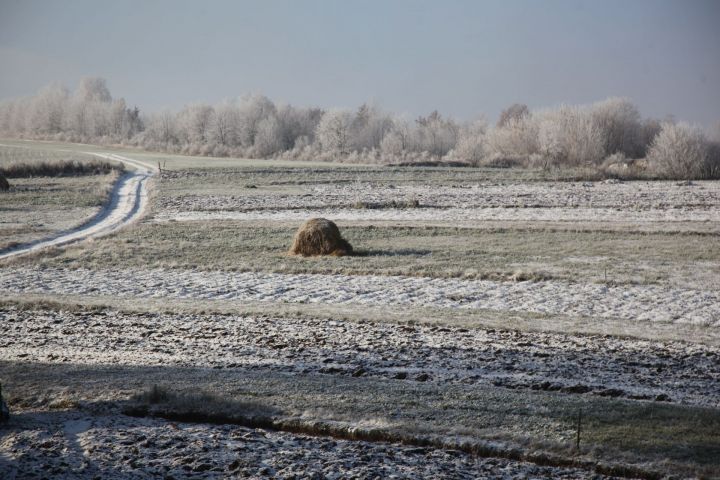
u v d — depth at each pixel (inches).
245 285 2603.3
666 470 945.5
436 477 932.0
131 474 933.2
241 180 6259.8
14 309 2185.0
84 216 4463.6
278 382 1326.3
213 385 1301.7
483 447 1027.9
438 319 2042.3
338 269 2824.8
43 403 1220.5
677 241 3437.5
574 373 1496.1
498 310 2203.5
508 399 1227.9
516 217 4220.0
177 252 3270.2
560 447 1017.5
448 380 1408.7
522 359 1614.2
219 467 957.2
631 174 6141.7
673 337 1859.0
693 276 2709.2
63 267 2950.3
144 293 2474.2
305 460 985.5
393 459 995.3
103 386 1295.5
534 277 2669.8
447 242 3484.3
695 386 1417.3
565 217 4195.4
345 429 1092.5
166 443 1036.5
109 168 6919.3
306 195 5305.1
